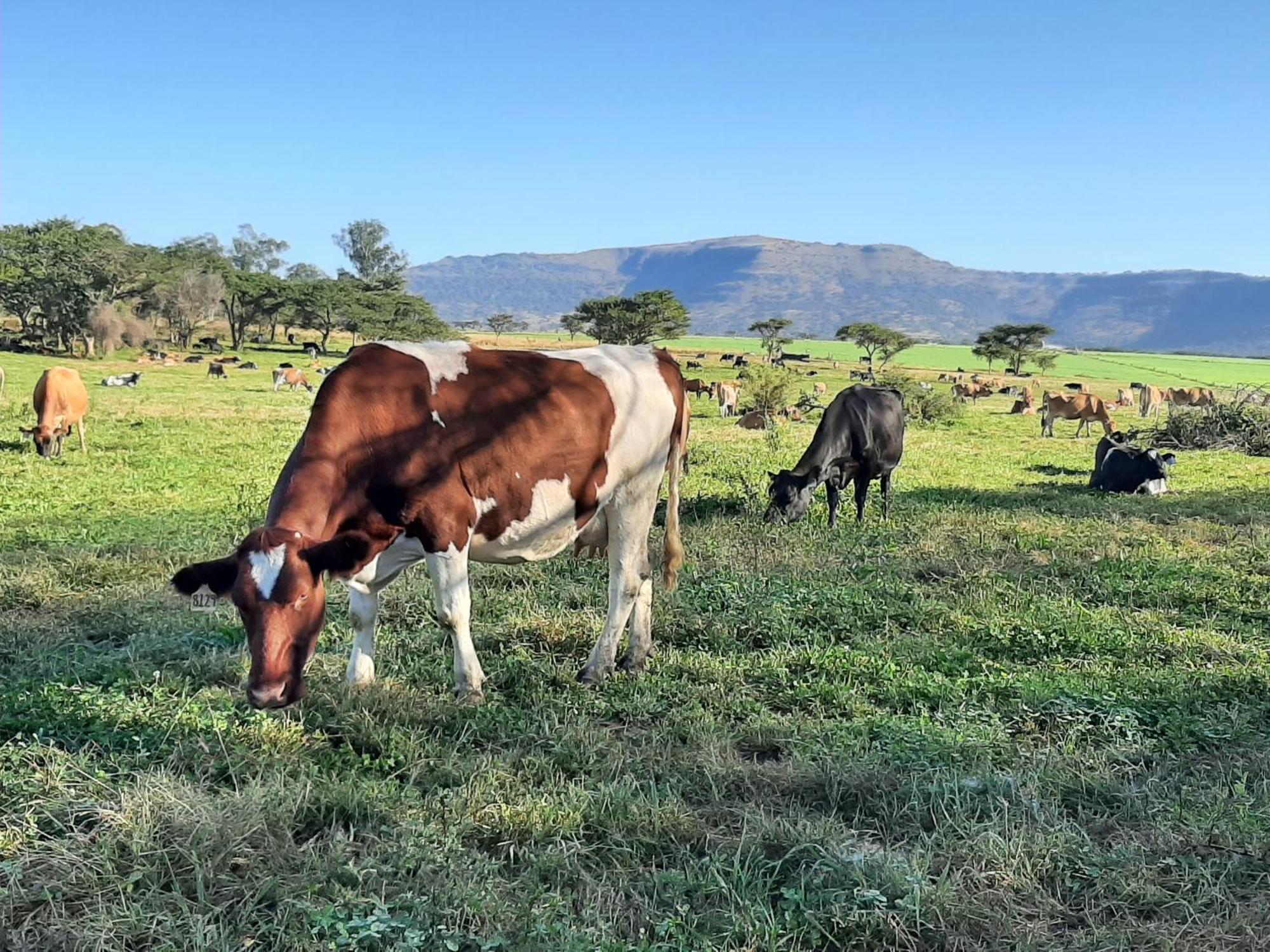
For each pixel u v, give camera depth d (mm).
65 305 69000
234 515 12523
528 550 6246
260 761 4828
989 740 5340
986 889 3914
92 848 3961
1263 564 10117
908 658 6926
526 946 3447
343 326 93188
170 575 8930
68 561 9352
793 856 4145
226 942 3412
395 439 5555
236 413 32094
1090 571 9711
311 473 5297
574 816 4367
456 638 5859
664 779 4867
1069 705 5836
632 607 6793
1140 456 17031
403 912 3643
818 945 3592
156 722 5227
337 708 5574
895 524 12500
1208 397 50250
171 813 4164
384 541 5492
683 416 7188
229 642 6840
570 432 6148
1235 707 5883
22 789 4387
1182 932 3650
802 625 7836
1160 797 4711
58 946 3406
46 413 18719
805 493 12297
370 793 4516
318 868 3914
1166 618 8125
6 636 7035
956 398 41875
